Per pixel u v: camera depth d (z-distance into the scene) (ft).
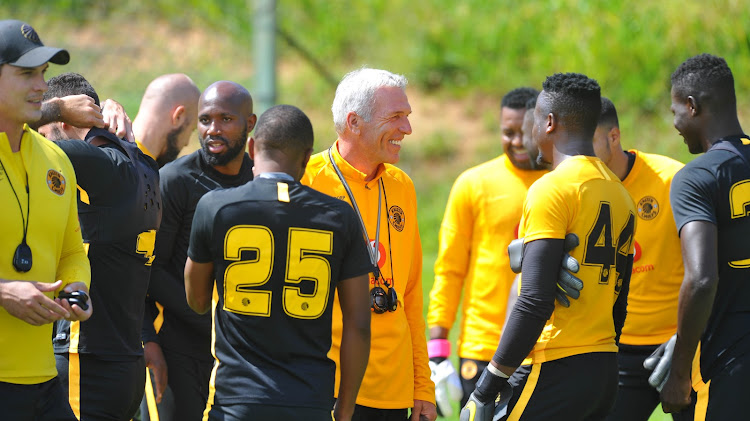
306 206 42.01
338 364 48.83
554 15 204.03
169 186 54.44
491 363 47.44
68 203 43.21
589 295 46.75
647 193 59.31
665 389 50.78
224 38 207.10
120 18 208.85
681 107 51.80
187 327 55.72
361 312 43.39
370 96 49.67
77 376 47.55
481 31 211.00
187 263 43.60
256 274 41.22
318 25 218.79
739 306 49.39
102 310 47.93
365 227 50.37
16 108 39.70
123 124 51.29
